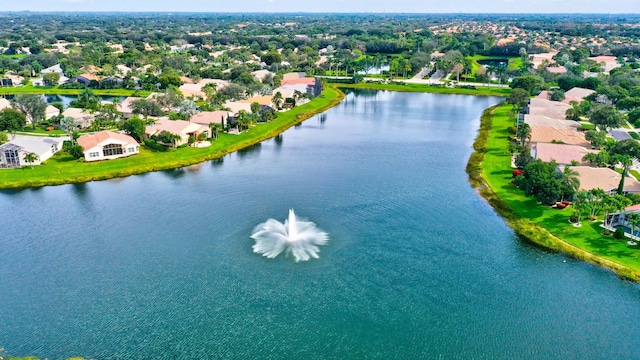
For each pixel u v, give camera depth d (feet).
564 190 394.52
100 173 478.59
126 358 234.38
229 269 308.19
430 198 423.64
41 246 335.47
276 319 262.88
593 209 369.09
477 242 345.72
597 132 549.54
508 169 494.59
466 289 290.15
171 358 234.99
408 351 240.94
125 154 527.81
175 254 325.21
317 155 556.10
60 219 377.71
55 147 536.83
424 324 259.60
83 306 271.90
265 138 634.84
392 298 281.13
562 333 253.85
